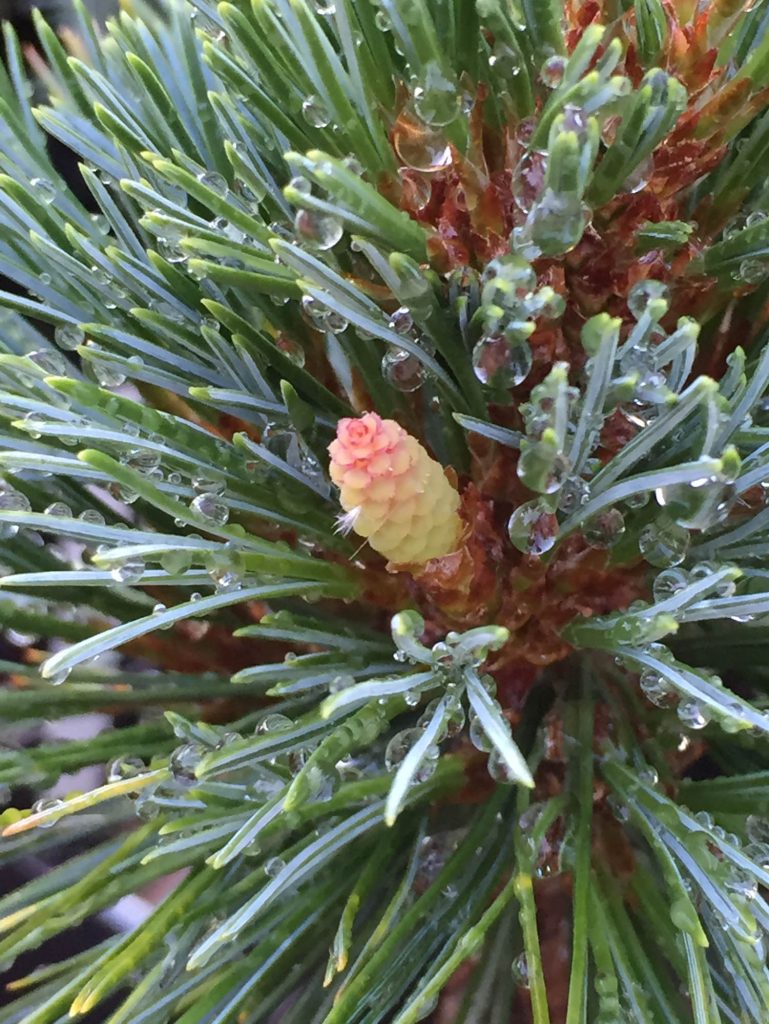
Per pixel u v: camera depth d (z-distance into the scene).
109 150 0.05
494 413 0.05
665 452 0.05
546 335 0.05
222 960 0.05
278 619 0.05
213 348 0.05
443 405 0.05
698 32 0.05
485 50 0.05
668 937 0.05
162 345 0.05
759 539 0.05
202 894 0.05
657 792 0.05
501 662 0.05
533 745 0.05
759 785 0.05
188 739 0.05
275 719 0.05
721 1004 0.05
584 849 0.05
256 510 0.05
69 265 0.05
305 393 0.05
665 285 0.05
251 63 0.05
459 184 0.05
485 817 0.05
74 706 0.05
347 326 0.05
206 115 0.05
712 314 0.05
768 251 0.05
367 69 0.05
